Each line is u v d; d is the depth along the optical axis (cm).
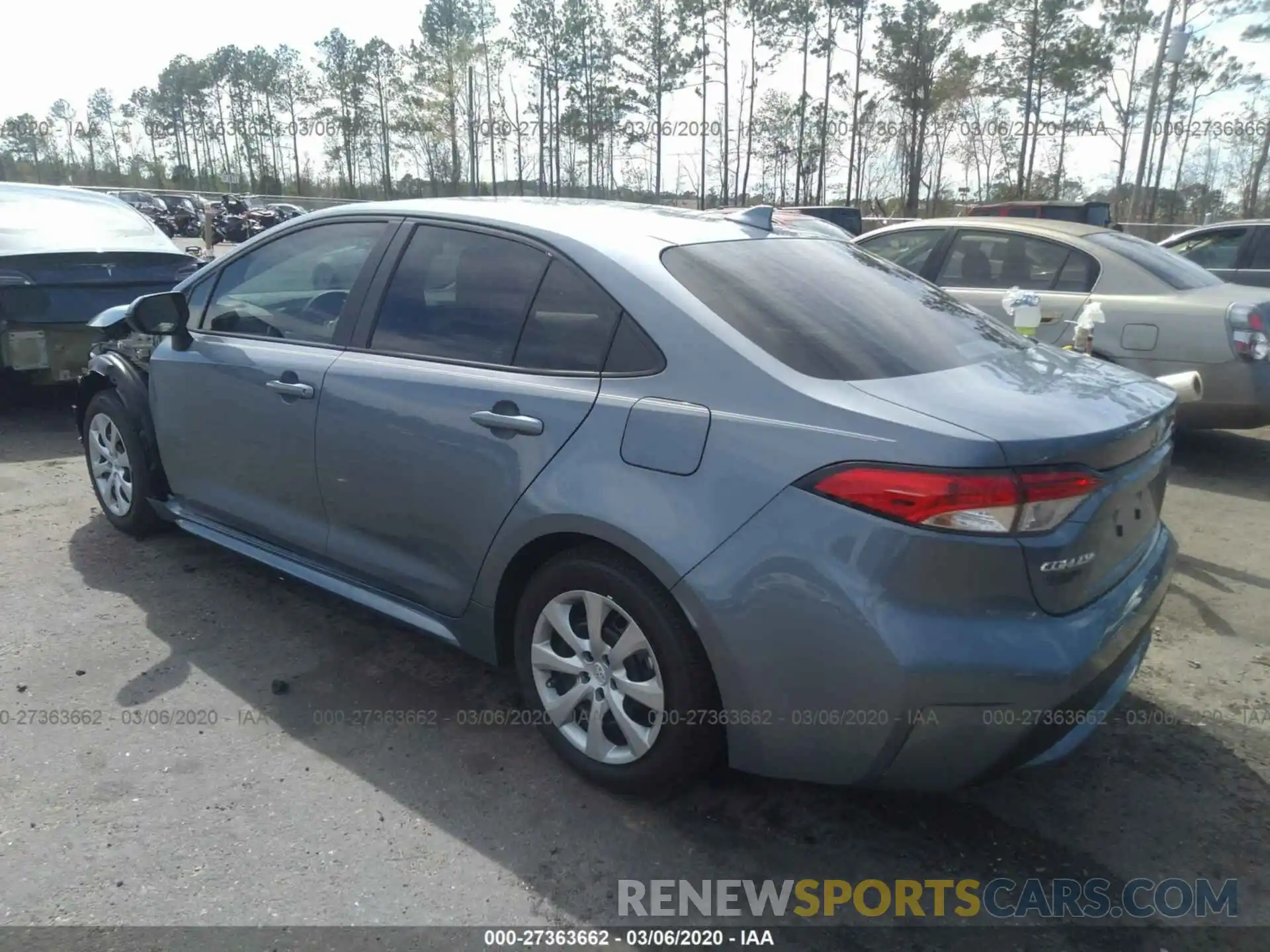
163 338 426
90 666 356
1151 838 277
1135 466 260
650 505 256
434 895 247
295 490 363
